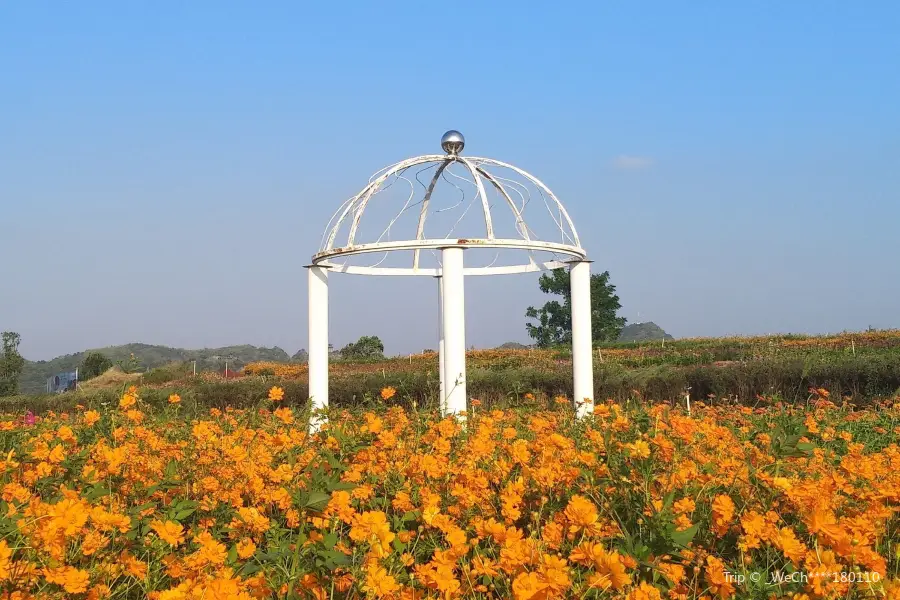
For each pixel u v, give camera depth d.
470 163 8.96
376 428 3.92
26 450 3.89
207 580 2.32
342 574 2.48
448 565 2.35
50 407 13.27
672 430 4.07
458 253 8.52
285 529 2.94
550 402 10.38
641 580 2.40
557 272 38.97
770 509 2.97
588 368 9.47
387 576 2.27
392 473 3.55
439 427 4.48
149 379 22.02
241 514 2.90
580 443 3.90
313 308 9.32
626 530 2.73
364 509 3.29
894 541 2.79
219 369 30.38
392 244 8.48
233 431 5.33
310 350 9.30
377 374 15.41
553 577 2.01
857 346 19.97
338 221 9.03
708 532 2.84
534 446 3.80
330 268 9.38
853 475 3.32
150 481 3.65
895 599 2.09
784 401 11.09
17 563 2.23
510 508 2.87
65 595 2.33
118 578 2.60
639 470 3.09
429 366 21.23
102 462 3.63
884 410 8.12
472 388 12.68
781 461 3.26
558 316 38.94
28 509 2.58
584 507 2.46
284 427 5.12
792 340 24.36
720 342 25.78
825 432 5.48
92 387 20.81
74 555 2.47
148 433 4.63
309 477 3.17
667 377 12.37
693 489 3.04
